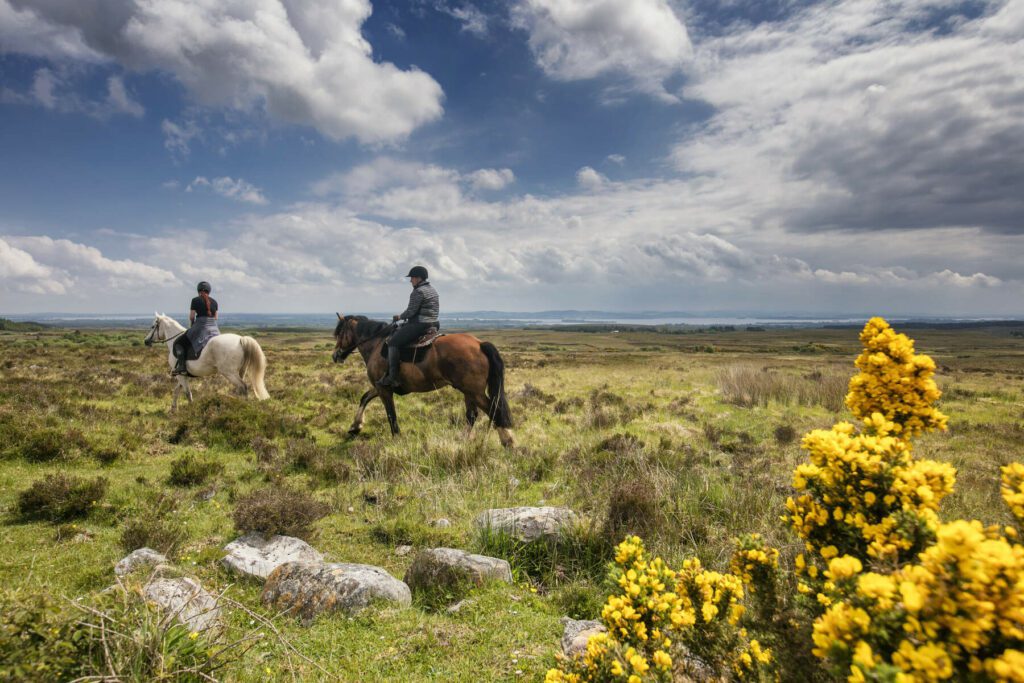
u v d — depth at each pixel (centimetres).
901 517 152
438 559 412
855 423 1134
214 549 460
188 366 1181
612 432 1044
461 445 811
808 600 171
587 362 3466
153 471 742
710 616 190
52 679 210
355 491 688
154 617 262
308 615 346
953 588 110
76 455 756
